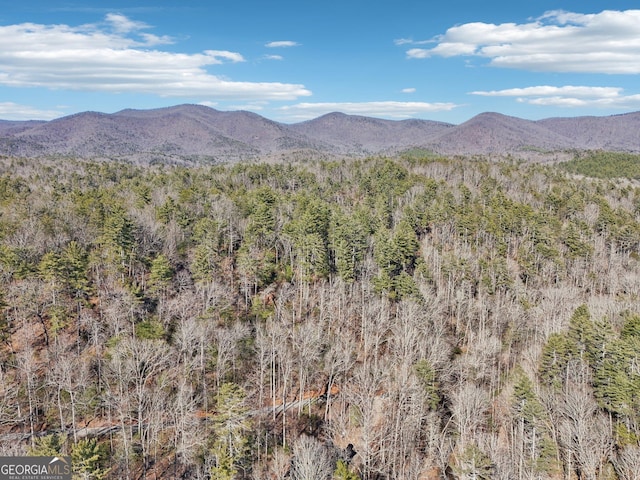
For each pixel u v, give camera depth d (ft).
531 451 157.28
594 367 190.39
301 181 501.15
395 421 171.32
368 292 247.09
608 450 158.61
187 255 269.23
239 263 260.01
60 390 178.09
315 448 143.33
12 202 300.40
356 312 251.80
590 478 146.82
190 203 339.77
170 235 269.23
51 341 203.41
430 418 168.86
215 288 227.81
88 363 190.80
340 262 254.68
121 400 159.74
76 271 204.13
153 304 226.38
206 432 169.58
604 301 261.85
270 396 203.10
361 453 158.61
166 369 191.21
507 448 167.63
